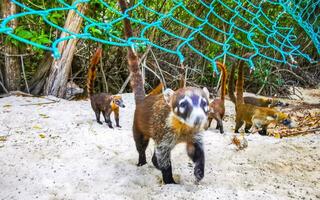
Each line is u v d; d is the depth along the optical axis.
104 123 2.11
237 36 3.33
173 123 1.27
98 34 2.64
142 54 3.09
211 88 3.42
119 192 1.31
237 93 2.19
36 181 1.38
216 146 1.71
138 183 1.40
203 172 1.32
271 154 1.61
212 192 1.25
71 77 3.05
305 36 3.86
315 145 1.69
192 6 3.13
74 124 2.03
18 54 2.63
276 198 1.22
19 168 1.47
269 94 3.88
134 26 2.98
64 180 1.40
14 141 1.75
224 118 2.61
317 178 1.41
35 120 2.06
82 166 1.51
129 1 2.96
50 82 2.67
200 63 3.47
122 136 1.86
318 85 4.58
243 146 1.67
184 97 1.19
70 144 1.73
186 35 3.19
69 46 2.62
